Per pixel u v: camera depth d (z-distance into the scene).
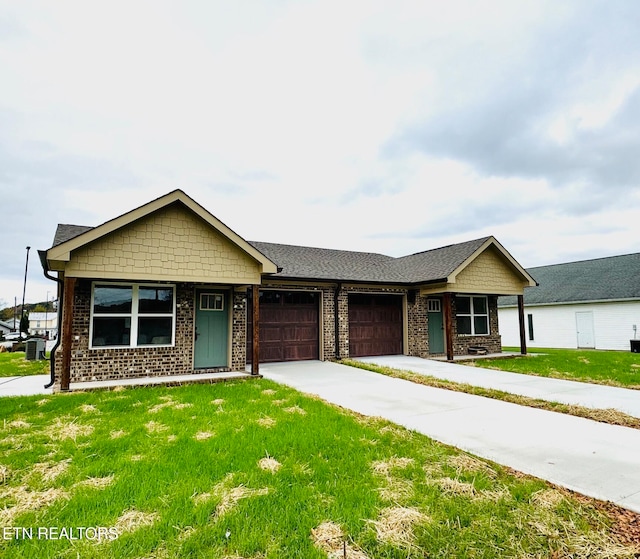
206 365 10.83
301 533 2.97
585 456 4.59
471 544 2.84
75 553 2.71
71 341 8.22
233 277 9.77
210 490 3.65
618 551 2.75
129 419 5.91
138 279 8.76
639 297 19.28
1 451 4.59
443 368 11.67
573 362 13.38
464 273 14.15
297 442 4.89
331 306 13.45
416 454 4.55
